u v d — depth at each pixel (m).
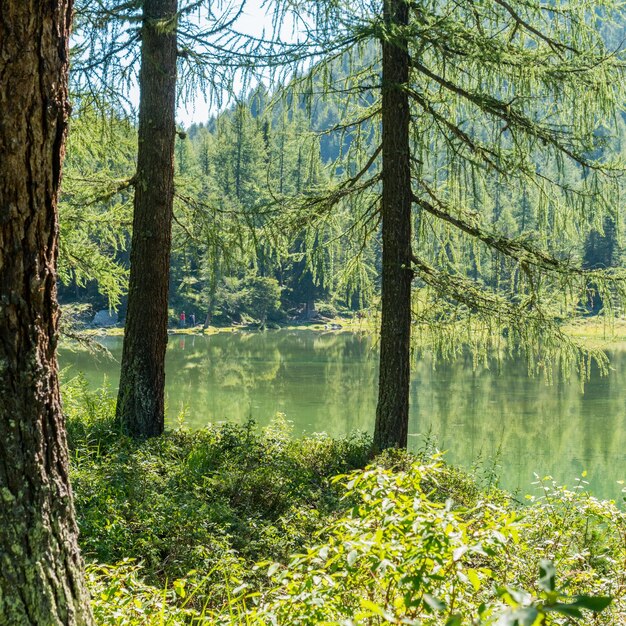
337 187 10.16
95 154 10.63
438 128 9.41
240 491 6.93
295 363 33.91
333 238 10.48
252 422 9.15
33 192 2.65
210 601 4.51
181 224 10.72
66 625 2.70
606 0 8.73
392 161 9.38
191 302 59.72
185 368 31.02
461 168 9.26
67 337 10.73
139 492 6.18
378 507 2.71
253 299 62.38
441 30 8.41
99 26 8.26
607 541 4.61
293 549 5.44
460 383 24.66
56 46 2.65
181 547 5.20
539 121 8.71
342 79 9.71
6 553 2.59
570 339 9.07
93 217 10.51
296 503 6.86
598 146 8.78
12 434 2.64
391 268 9.41
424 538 2.37
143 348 9.34
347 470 8.76
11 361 2.65
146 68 9.22
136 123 9.41
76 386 11.68
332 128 10.23
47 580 2.66
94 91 8.77
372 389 23.95
